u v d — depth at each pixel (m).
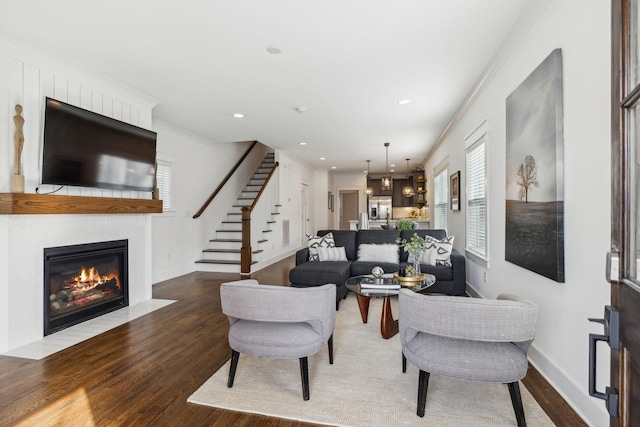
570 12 1.89
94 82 3.33
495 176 3.18
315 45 2.73
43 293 2.90
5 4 2.18
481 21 2.38
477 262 3.85
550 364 2.15
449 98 4.01
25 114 2.75
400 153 7.79
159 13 2.29
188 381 2.21
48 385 2.14
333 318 2.34
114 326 3.23
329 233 5.19
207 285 5.01
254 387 2.13
